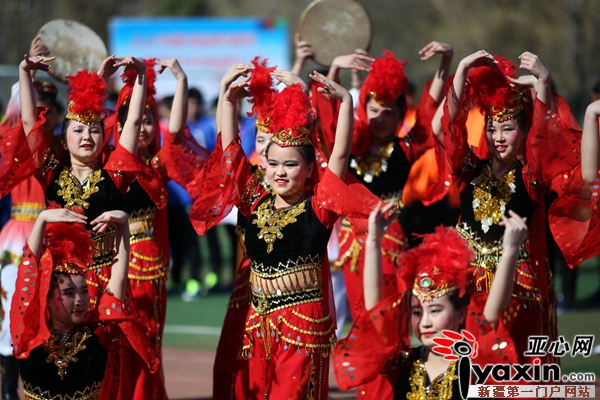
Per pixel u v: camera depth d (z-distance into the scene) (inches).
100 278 646.5
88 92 633.0
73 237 557.9
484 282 616.7
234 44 2321.6
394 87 738.2
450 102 619.8
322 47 834.8
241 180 622.2
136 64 647.8
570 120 641.6
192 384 870.4
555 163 609.9
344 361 516.7
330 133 748.6
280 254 586.2
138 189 685.3
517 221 505.7
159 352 694.5
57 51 756.0
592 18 2623.0
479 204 625.6
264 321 591.2
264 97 607.2
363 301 531.2
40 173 653.3
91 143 637.9
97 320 584.1
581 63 2593.5
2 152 637.3
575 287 1250.0
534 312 612.1
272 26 2321.6
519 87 616.7
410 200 779.4
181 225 1362.0
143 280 685.3
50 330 558.9
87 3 2987.2
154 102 721.0
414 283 514.3
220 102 644.7
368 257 518.3
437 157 668.7
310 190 613.0
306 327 581.9
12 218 768.3
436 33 3139.8
